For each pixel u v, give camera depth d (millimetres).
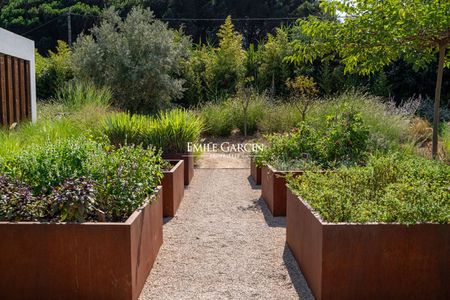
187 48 16641
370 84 14547
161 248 4410
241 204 6352
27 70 9969
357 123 6676
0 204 3379
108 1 29578
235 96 14508
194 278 3684
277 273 3789
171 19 28266
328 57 6660
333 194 3682
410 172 4508
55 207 3258
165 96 14516
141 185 3809
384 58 6000
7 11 29766
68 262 3141
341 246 3111
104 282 3133
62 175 3709
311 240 3449
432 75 14141
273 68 15289
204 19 28750
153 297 3340
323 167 6234
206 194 7059
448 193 3691
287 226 4508
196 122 8594
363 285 3135
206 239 4695
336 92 14234
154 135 7969
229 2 29422
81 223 3146
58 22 28312
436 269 3148
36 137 6645
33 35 28703
